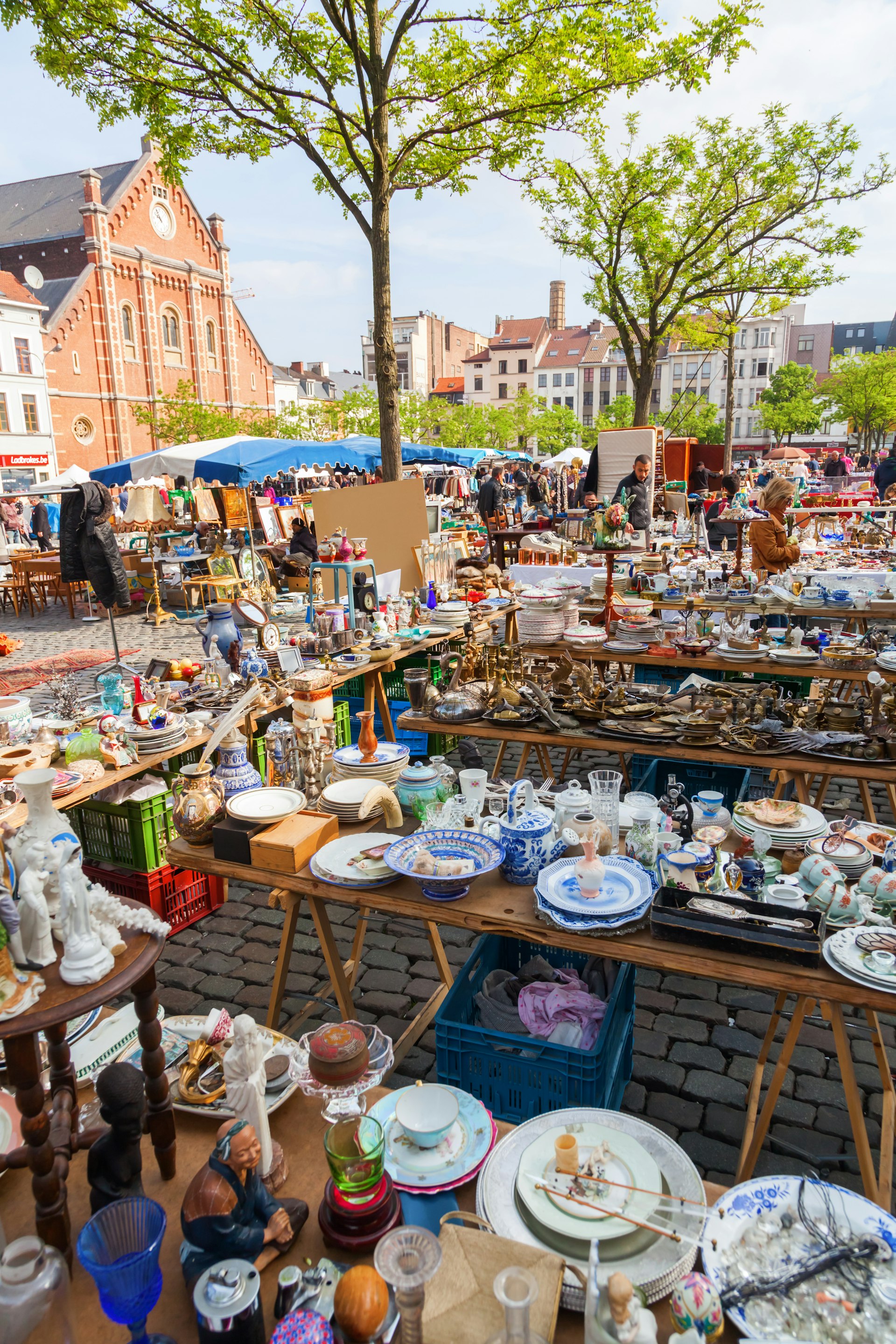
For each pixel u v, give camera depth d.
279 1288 1.30
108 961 1.36
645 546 6.89
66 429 34.53
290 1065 1.82
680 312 19.20
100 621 13.33
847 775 3.44
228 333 42.12
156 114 8.48
